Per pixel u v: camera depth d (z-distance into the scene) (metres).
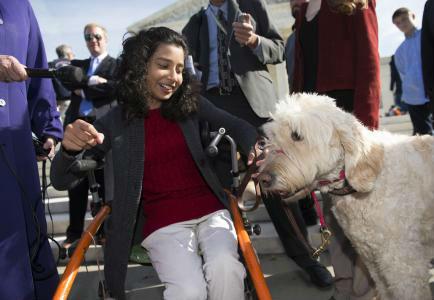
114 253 2.01
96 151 2.12
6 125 2.36
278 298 3.13
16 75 2.04
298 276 3.50
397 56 6.76
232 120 2.23
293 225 2.38
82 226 4.34
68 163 1.90
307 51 3.09
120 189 2.04
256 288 1.63
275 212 3.27
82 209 4.30
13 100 2.43
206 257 1.92
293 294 3.18
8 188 2.30
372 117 2.67
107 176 2.33
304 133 2.04
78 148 1.85
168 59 2.10
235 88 3.53
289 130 2.09
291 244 3.31
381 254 2.15
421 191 2.16
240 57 3.47
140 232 2.19
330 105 2.17
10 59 2.03
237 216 1.99
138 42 2.16
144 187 2.17
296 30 3.20
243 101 3.53
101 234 2.21
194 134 2.16
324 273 3.22
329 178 2.17
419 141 2.26
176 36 2.17
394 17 6.62
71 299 3.44
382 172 2.14
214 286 1.85
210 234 2.01
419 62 6.31
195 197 2.16
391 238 2.11
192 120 2.22
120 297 2.02
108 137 2.16
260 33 3.59
